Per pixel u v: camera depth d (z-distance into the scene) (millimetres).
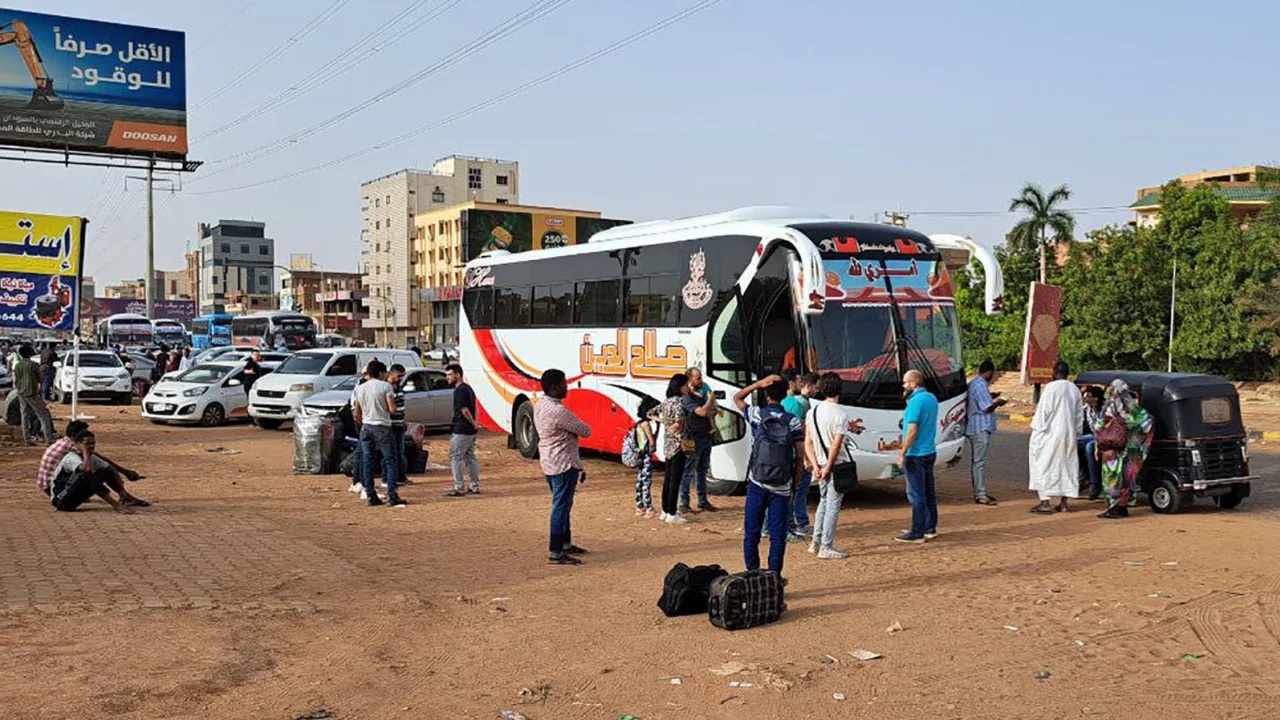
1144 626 7723
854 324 13336
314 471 16859
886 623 7836
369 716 5762
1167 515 12836
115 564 9430
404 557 10336
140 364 38156
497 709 5926
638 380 16438
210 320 66750
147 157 50312
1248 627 7691
